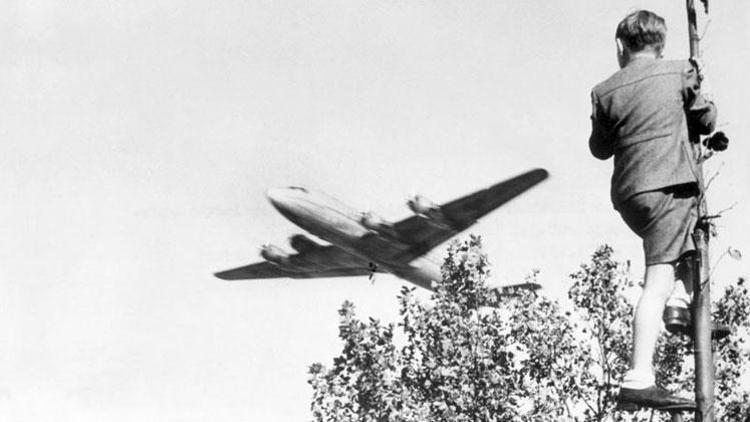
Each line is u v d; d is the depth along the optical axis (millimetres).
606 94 4500
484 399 20875
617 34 4668
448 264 22344
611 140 4555
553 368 21234
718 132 4523
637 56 4574
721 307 18469
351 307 21938
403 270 37688
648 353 4215
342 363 21656
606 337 21266
